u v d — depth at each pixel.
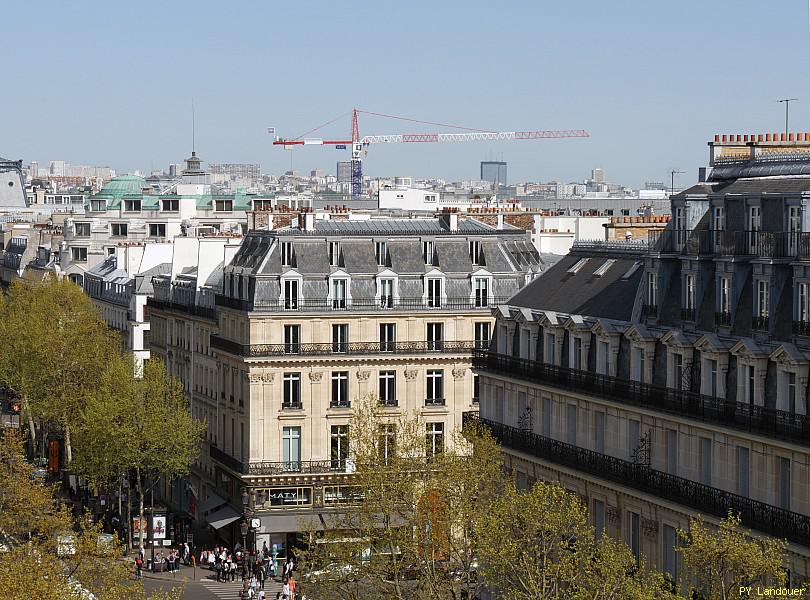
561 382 162.00
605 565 124.44
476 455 161.25
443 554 153.88
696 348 139.75
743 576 112.31
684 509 136.62
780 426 125.12
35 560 137.50
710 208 142.62
